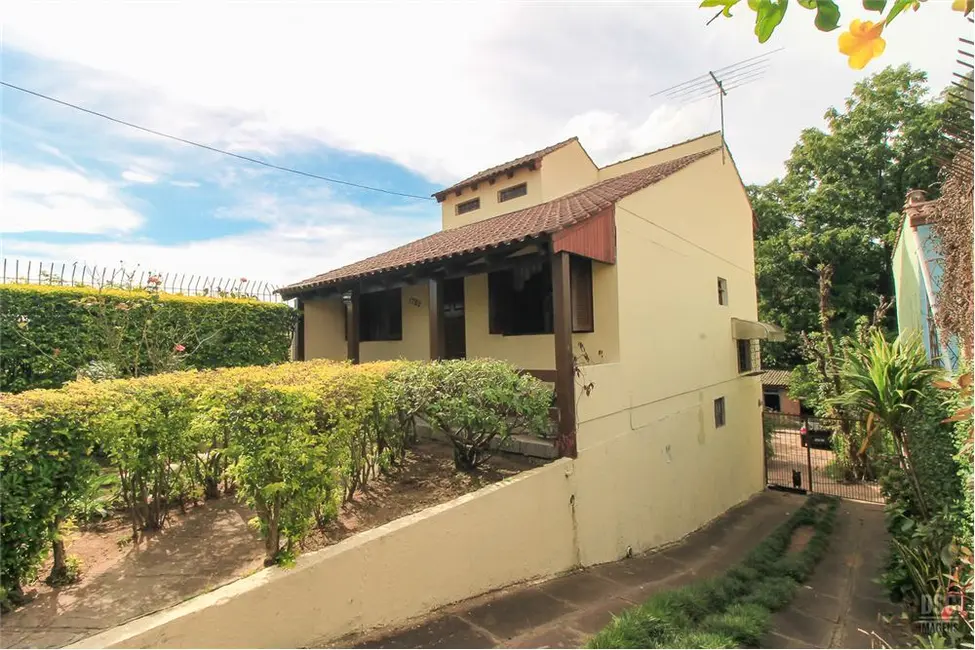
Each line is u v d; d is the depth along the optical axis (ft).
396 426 18.94
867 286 73.20
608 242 23.66
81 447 11.02
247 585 9.87
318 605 10.77
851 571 22.13
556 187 38.78
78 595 10.55
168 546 12.91
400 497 16.22
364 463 16.55
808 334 69.97
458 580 14.05
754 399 44.32
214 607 9.16
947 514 14.46
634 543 23.40
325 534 13.32
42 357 22.44
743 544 26.53
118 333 25.14
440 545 13.57
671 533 27.09
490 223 35.81
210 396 11.74
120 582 11.09
